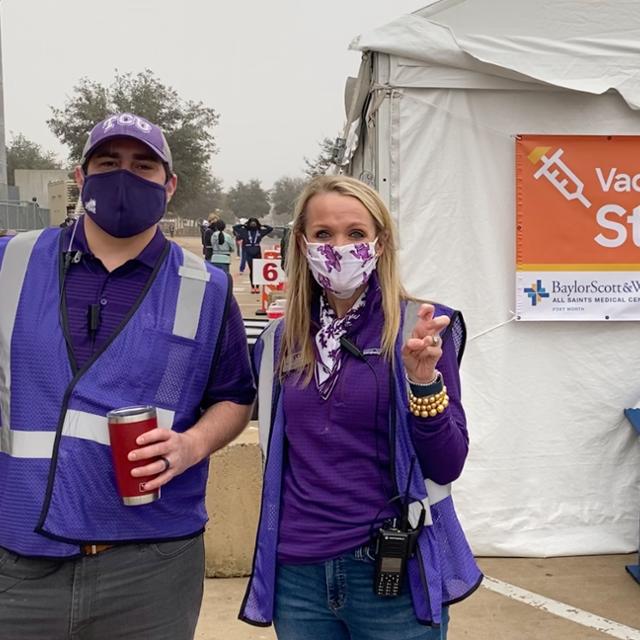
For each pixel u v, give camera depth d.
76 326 2.01
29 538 1.93
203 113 44.56
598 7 4.31
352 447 2.04
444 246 4.43
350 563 2.04
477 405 4.48
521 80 4.30
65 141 43.78
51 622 1.99
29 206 27.03
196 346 2.10
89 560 1.98
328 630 2.14
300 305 2.17
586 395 4.50
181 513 2.10
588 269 4.43
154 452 1.89
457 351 2.12
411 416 2.01
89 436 1.95
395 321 2.07
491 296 4.45
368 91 4.86
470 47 4.23
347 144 6.05
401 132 4.37
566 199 4.40
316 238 2.15
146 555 2.03
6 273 2.06
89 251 2.07
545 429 4.51
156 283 2.09
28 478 1.94
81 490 1.95
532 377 4.49
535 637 3.52
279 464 2.15
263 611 2.13
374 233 2.14
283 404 2.14
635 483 4.55
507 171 4.42
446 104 4.38
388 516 2.04
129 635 2.06
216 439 2.14
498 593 4.00
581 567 4.36
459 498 4.50
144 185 2.01
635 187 4.41
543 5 4.29
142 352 2.02
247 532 4.18
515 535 4.51
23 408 1.97
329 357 2.09
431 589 2.00
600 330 4.49
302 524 2.08
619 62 4.32
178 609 2.12
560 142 4.38
